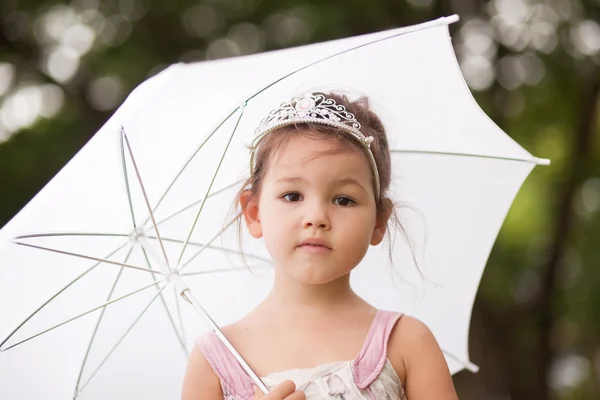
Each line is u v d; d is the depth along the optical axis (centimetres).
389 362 283
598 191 991
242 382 283
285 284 295
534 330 949
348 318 291
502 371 948
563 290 977
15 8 944
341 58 302
